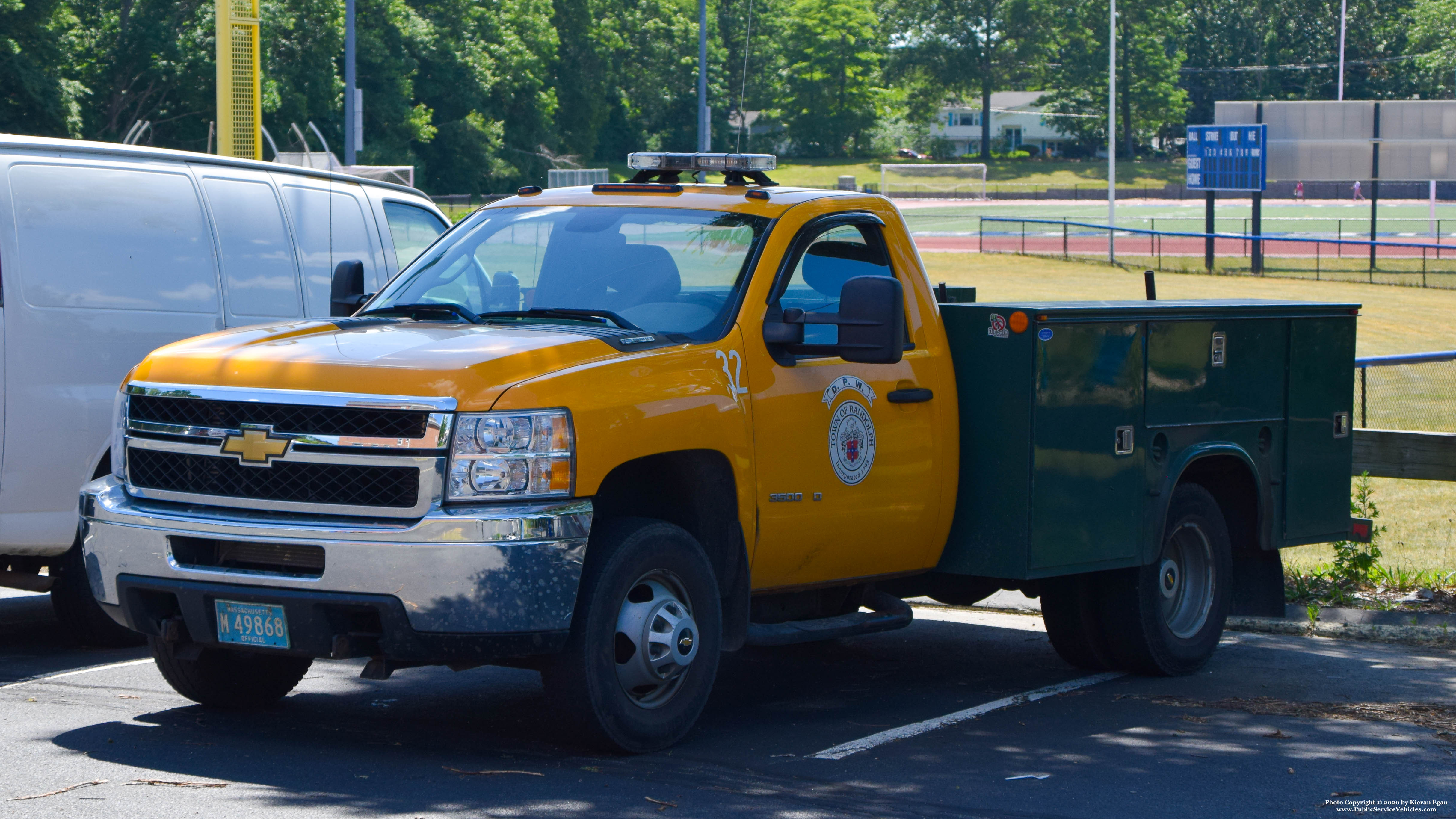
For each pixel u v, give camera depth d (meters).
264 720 6.85
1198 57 152.62
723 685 8.14
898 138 161.38
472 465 5.68
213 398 5.98
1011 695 7.93
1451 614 10.07
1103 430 7.84
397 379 5.76
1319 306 9.18
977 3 145.88
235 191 8.99
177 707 7.06
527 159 105.81
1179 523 8.44
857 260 7.33
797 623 7.05
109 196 8.27
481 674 8.10
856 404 7.00
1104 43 144.50
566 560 5.76
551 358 5.98
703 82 34.78
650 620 6.20
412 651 5.69
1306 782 6.21
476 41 100.06
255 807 5.44
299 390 5.85
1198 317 8.38
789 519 6.71
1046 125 159.38
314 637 5.78
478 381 5.75
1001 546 7.55
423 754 6.27
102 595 6.25
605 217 7.19
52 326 7.89
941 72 146.50
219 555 5.98
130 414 6.28
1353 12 147.12
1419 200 105.94
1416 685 8.25
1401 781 6.25
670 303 6.71
